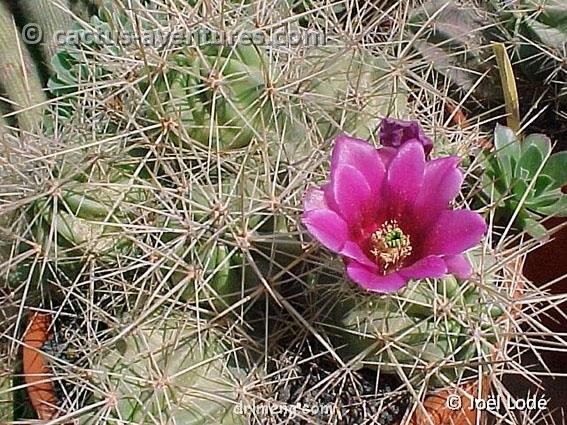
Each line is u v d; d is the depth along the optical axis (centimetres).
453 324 40
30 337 44
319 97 43
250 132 42
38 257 42
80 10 54
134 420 39
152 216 42
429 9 53
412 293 39
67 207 42
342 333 40
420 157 37
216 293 40
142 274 42
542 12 51
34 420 42
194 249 40
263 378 40
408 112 47
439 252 36
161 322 41
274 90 41
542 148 47
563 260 51
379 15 51
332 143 42
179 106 42
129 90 44
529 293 44
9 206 42
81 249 42
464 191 47
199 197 41
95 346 41
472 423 42
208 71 41
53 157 43
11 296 45
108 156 42
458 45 53
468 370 42
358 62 45
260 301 42
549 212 46
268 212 41
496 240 48
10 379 47
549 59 51
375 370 41
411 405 41
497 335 41
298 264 41
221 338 41
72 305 44
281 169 42
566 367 54
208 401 40
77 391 42
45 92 55
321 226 35
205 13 43
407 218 37
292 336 42
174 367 40
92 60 48
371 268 36
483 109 54
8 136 49
